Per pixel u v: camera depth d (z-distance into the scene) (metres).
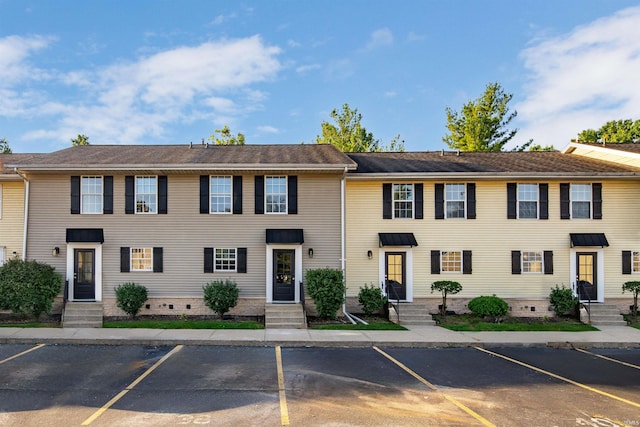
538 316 18.61
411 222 18.97
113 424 7.12
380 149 42.75
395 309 17.52
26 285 15.95
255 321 16.98
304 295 17.58
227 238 18.00
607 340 14.30
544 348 13.70
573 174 18.50
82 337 13.63
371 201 19.00
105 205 17.86
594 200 18.97
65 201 17.83
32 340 13.37
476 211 18.98
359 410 7.88
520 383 9.73
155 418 7.39
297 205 18.23
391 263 18.98
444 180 18.98
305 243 18.16
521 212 19.03
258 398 8.47
